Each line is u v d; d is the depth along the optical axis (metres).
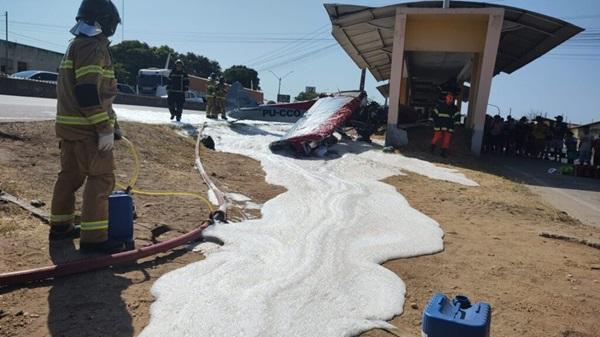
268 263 4.18
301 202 6.63
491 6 14.60
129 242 4.31
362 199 7.08
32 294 3.35
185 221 5.32
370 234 5.32
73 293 3.42
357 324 3.20
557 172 14.57
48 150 7.26
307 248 4.58
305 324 3.13
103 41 3.98
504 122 20.23
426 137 15.95
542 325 3.48
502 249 5.29
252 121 19.81
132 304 3.33
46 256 3.94
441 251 5.07
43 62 53.28
